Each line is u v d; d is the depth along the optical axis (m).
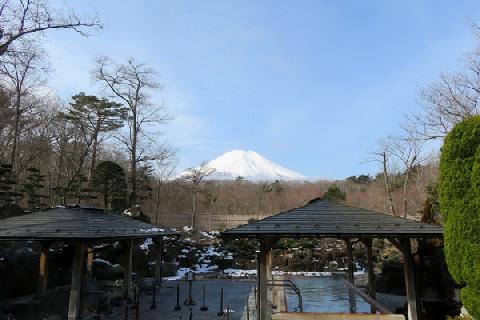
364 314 7.17
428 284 13.84
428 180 32.03
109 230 12.12
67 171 33.12
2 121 25.52
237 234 9.86
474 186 6.11
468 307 6.18
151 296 15.84
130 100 30.17
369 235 9.89
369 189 45.75
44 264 13.88
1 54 15.54
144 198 30.00
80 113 31.77
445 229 6.66
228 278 21.23
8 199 19.39
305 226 10.27
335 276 14.34
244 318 11.55
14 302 12.56
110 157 38.72
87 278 14.30
